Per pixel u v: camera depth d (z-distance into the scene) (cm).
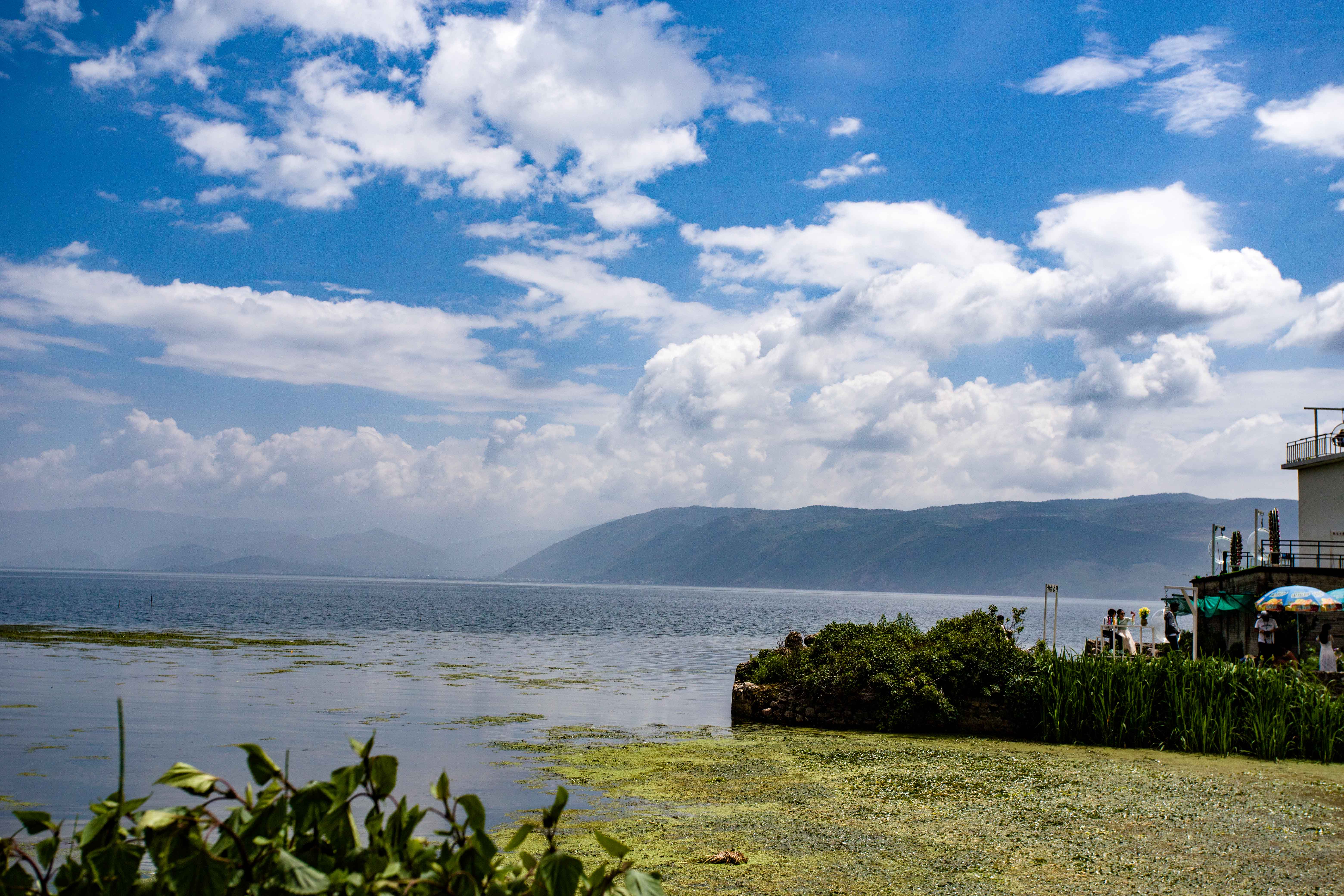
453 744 2012
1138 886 1020
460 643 5988
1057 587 2605
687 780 1655
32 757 1717
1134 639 4703
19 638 4962
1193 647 2716
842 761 1864
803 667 2520
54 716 2239
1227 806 1442
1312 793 1552
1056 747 2086
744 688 2548
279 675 3394
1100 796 1517
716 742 2114
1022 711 2233
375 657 4441
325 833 400
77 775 1570
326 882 361
